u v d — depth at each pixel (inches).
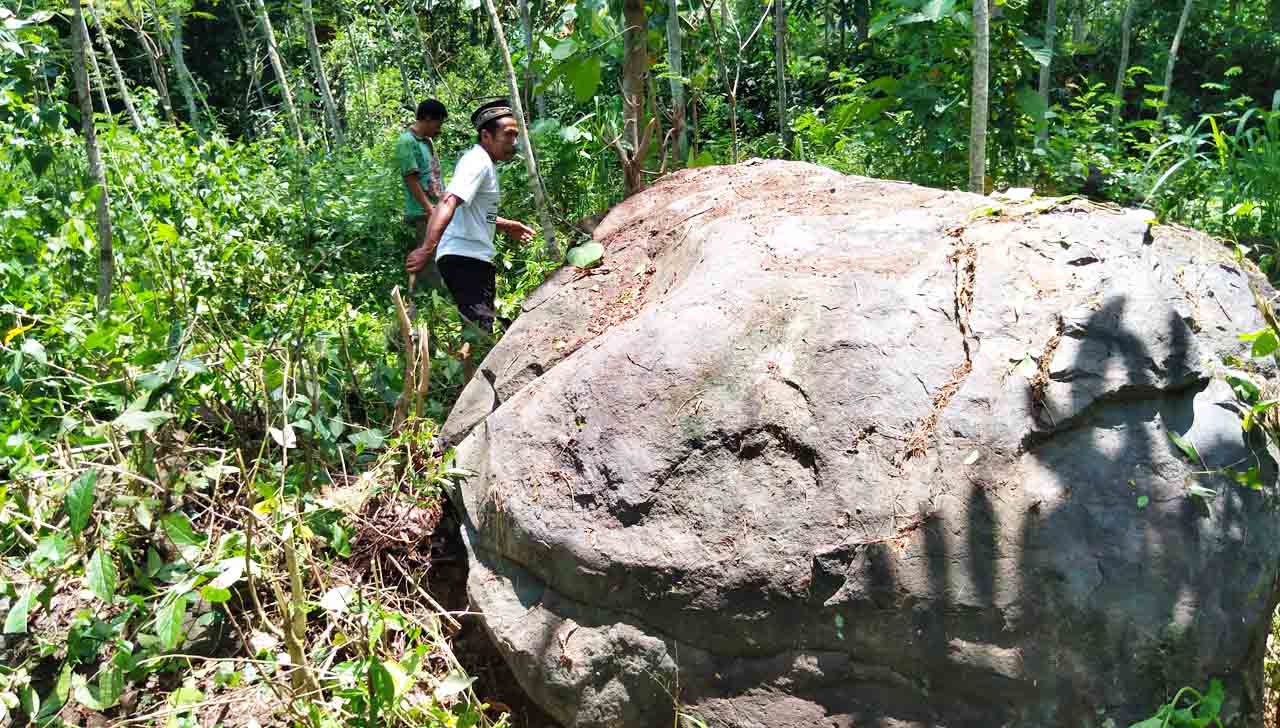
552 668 99.0
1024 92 225.1
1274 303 109.1
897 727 87.8
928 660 87.9
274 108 733.3
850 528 92.0
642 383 106.3
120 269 178.9
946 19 217.3
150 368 133.0
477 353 168.7
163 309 153.9
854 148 291.6
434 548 126.2
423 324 139.6
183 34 749.3
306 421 128.5
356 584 121.4
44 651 108.3
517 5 314.7
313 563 115.6
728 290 111.7
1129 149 380.2
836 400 98.8
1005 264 106.7
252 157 363.9
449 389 160.7
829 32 703.1
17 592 115.5
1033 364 96.9
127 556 120.7
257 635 108.9
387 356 189.5
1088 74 617.3
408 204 271.7
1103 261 104.8
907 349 101.0
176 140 345.7
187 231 221.0
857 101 247.3
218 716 107.0
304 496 124.5
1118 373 94.8
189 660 111.5
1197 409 94.9
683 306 111.9
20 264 167.6
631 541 98.4
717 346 106.0
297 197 319.3
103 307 156.7
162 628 97.4
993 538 88.8
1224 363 98.3
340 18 681.6
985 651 86.7
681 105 266.4
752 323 107.0
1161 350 96.3
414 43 620.7
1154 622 85.4
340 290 256.8
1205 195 258.8
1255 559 88.3
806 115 308.7
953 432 94.0
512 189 301.9
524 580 106.1
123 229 193.2
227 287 195.9
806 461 97.1
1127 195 269.4
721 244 121.0
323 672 99.4
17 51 157.8
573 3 244.2
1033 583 87.0
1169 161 290.2
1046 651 86.1
